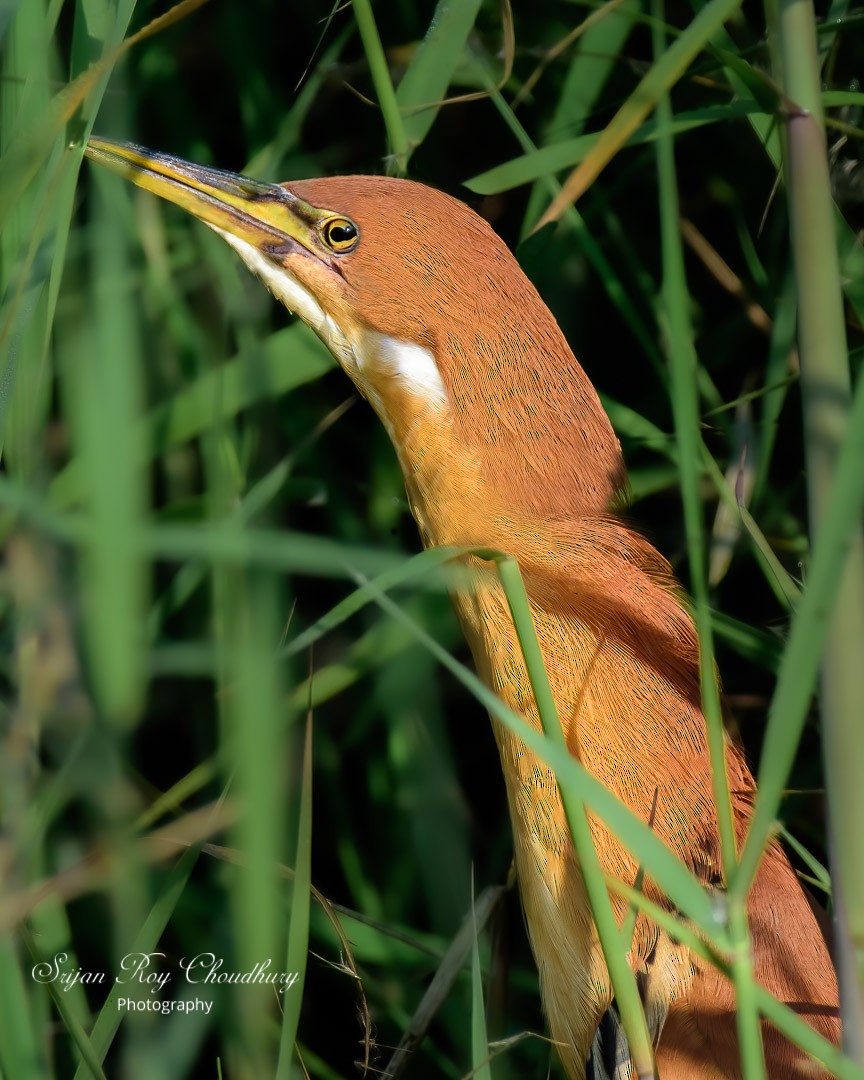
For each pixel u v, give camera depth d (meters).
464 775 6.05
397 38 5.88
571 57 5.44
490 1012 4.99
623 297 5.39
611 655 4.43
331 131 6.05
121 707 3.91
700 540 2.71
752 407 5.93
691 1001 4.14
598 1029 4.23
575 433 4.73
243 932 2.88
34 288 3.71
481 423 4.69
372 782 5.71
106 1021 3.70
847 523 2.41
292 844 5.37
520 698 4.45
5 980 4.00
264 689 2.90
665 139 2.72
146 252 5.52
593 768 4.38
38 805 4.38
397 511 5.92
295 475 5.81
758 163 5.87
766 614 5.88
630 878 4.21
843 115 5.38
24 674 4.60
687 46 2.67
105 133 5.56
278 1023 5.05
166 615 5.17
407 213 4.82
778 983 4.15
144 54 5.85
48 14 4.52
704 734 4.44
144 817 4.07
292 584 5.92
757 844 2.52
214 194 5.14
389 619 5.23
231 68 5.90
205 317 5.59
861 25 5.12
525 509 4.67
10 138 4.55
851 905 2.71
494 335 4.69
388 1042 5.37
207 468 5.18
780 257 5.75
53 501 4.86
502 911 5.04
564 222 5.50
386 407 4.91
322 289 4.96
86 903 5.23
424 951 4.88
